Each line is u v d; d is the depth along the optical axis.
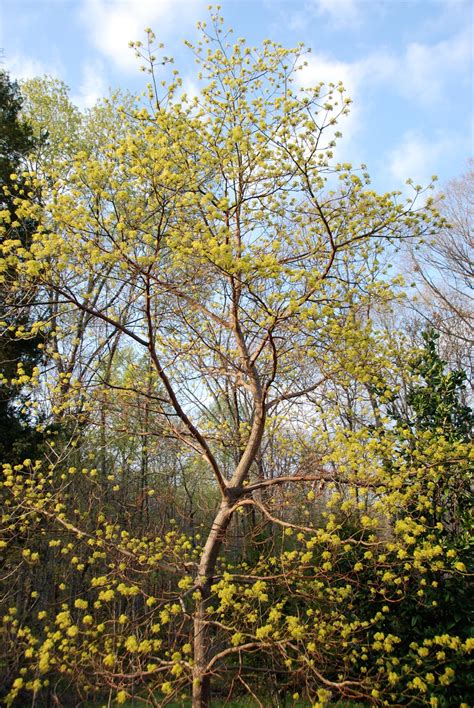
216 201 4.66
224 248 3.53
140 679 3.92
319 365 5.23
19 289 4.39
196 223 4.48
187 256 4.35
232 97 5.46
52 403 6.64
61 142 12.26
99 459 10.86
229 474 12.37
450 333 12.49
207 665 3.69
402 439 5.25
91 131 12.85
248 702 5.28
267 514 4.64
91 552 7.61
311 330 4.57
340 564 6.02
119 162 4.30
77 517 7.23
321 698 3.38
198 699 4.12
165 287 4.43
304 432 6.57
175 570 4.85
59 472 8.59
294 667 4.70
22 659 4.70
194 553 5.97
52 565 7.73
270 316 4.19
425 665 4.93
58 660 3.42
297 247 5.77
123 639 3.92
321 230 5.08
